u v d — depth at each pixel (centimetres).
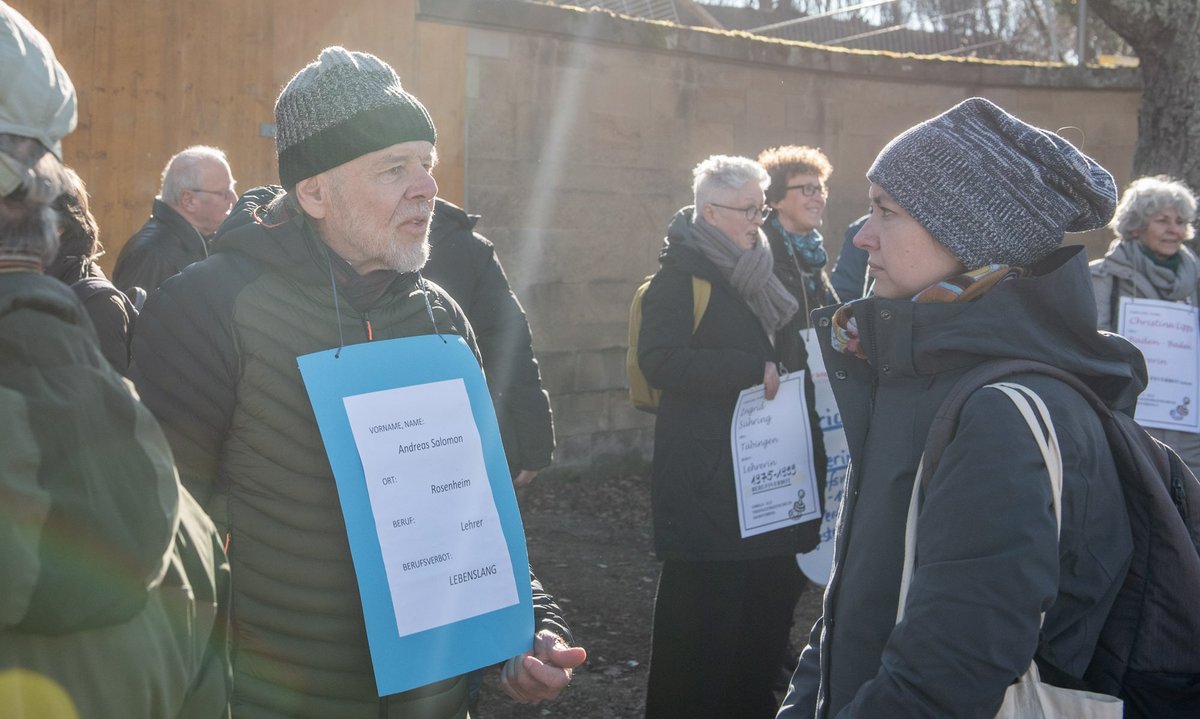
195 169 440
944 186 180
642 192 757
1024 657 154
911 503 171
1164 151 670
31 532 105
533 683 192
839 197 846
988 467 159
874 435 185
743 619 376
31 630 107
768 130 809
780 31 1328
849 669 180
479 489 191
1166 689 168
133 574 113
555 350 727
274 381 182
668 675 364
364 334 191
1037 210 179
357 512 177
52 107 122
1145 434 180
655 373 363
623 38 729
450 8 661
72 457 110
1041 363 173
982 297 177
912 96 869
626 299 758
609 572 585
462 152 677
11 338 111
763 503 364
